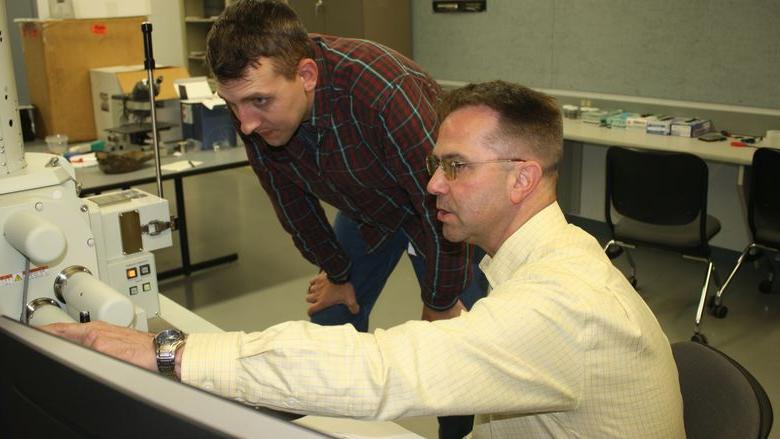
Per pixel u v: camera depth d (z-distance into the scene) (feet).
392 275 13.67
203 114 13.35
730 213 14.03
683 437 3.56
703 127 13.61
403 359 3.00
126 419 1.97
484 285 7.16
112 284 5.00
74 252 4.27
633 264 12.70
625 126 14.30
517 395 3.04
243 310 12.29
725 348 10.44
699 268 13.48
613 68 15.24
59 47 13.61
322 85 5.13
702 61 13.88
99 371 2.05
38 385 2.23
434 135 5.03
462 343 3.00
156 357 3.06
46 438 2.28
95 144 13.37
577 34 15.64
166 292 13.07
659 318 11.48
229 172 21.91
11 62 4.10
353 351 3.03
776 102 13.08
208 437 1.82
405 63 5.42
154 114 5.84
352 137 5.37
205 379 3.01
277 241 15.74
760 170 10.54
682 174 10.39
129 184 11.53
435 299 5.59
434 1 18.21
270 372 3.01
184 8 22.85
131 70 13.43
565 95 16.02
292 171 6.02
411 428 8.66
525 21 16.47
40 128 14.26
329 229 6.84
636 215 11.26
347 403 2.98
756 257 11.94
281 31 4.40
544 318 3.04
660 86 14.61
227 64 4.28
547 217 3.61
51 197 4.14
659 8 14.21
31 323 4.02
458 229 3.75
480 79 17.83
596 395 3.23
